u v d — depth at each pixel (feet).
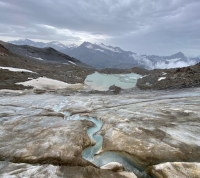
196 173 21.09
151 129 34.71
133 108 51.72
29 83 97.66
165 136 31.30
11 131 34.68
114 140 31.99
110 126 38.34
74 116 47.67
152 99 63.77
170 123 37.11
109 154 28.96
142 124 37.73
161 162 24.93
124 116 44.11
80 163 24.85
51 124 39.01
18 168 22.71
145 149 27.81
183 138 30.19
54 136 32.14
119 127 36.94
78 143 30.37
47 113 48.03
